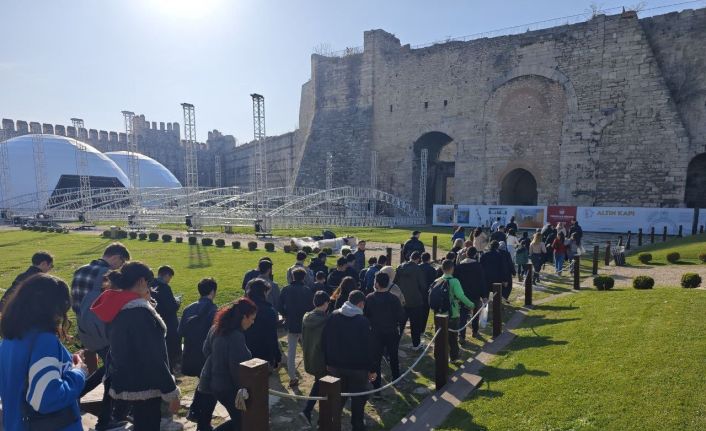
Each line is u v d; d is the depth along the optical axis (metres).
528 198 40.88
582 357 6.86
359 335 5.44
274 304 8.00
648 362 6.14
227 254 21.72
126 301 4.16
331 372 5.55
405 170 45.34
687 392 5.19
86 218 48.41
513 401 5.78
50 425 2.98
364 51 48.12
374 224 40.66
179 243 27.22
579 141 34.62
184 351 5.82
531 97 37.28
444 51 42.38
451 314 8.06
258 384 4.20
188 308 6.04
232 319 4.66
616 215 29.17
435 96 43.06
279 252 22.67
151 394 4.15
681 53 30.97
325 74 50.94
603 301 10.30
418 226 39.50
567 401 5.49
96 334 5.48
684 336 6.96
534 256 14.56
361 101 48.62
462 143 41.25
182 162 90.38
